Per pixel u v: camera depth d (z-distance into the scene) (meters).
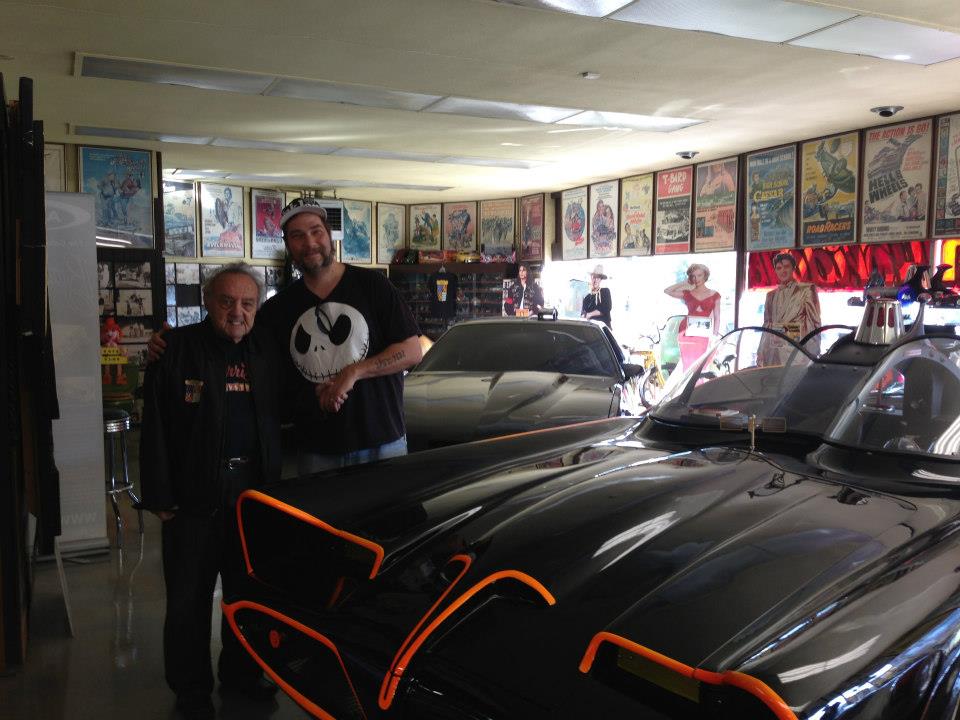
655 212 10.27
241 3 4.25
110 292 8.94
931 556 1.31
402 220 14.54
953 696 1.14
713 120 7.21
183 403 2.30
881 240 7.35
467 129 7.76
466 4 4.24
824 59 5.21
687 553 1.34
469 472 1.96
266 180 11.79
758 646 1.04
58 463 3.86
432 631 1.37
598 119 7.23
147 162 9.05
